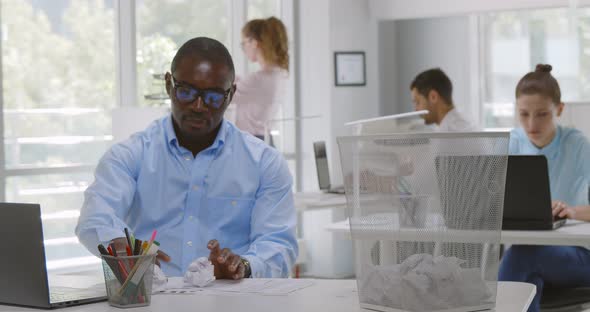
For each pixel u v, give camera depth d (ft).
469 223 5.82
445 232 5.82
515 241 10.78
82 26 18.80
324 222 23.58
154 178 8.21
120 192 7.99
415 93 18.33
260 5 22.86
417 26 26.02
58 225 18.35
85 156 18.86
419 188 5.82
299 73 23.75
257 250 7.95
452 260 5.82
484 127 25.26
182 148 8.25
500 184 5.82
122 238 7.13
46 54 18.15
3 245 6.40
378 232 5.93
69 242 18.53
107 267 6.26
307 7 23.56
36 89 17.99
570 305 10.74
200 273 7.02
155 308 6.14
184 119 7.97
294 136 23.65
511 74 25.00
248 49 18.99
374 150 5.90
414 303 5.78
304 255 23.68
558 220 11.39
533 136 12.69
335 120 23.48
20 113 17.70
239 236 8.34
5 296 6.47
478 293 5.88
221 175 8.26
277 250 7.98
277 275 7.97
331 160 23.36
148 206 8.20
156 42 20.26
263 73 18.75
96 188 7.98
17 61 17.65
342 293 6.63
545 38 24.61
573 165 12.80
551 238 10.62
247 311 5.97
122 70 19.49
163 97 17.40
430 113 18.20
